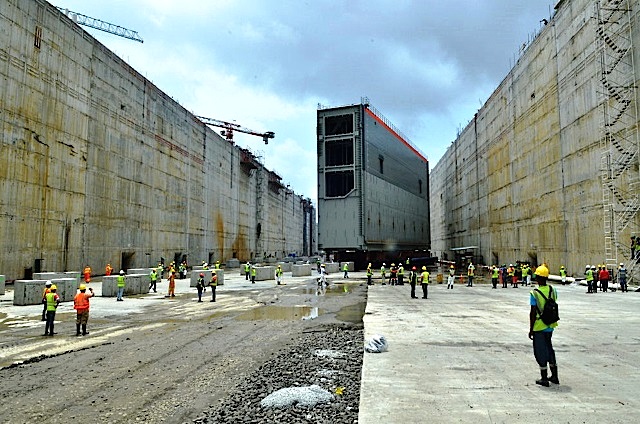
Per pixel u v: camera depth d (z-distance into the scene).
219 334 13.85
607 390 6.24
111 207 43.97
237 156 89.56
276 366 9.38
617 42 28.38
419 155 72.19
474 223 68.75
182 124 62.84
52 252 35.16
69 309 19.84
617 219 27.66
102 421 6.29
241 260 90.56
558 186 36.62
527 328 12.36
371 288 30.09
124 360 10.22
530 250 43.62
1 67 30.41
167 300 24.06
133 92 48.78
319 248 45.28
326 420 6.04
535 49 42.06
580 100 32.56
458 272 54.28
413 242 65.12
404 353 8.95
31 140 33.09
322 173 45.84
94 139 41.28
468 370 7.52
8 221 30.75
